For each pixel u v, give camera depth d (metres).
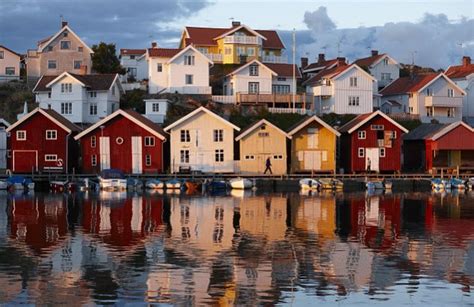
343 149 74.81
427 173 72.00
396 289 24.27
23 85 89.56
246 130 69.50
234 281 25.08
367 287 24.48
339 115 85.38
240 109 82.69
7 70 94.81
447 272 26.72
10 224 38.53
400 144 72.38
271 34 106.94
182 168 69.00
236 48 100.25
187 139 69.19
